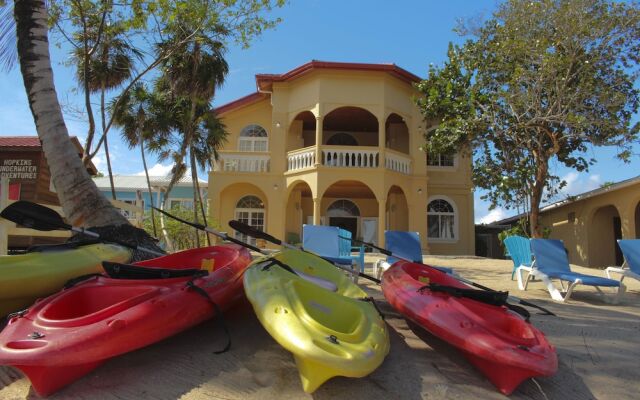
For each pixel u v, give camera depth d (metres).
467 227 21.70
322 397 3.43
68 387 3.34
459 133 14.09
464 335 3.81
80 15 11.05
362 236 21.62
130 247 5.48
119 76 14.16
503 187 14.10
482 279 10.28
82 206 6.25
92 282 4.12
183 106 15.90
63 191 6.26
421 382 3.77
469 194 21.84
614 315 6.42
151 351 4.04
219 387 3.50
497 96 13.35
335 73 19.08
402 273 5.58
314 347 3.14
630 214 16.42
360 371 3.12
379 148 18.98
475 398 3.56
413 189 20.38
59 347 3.08
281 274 4.46
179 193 25.69
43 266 4.50
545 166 13.48
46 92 6.30
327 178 18.66
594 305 7.24
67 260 4.81
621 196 16.77
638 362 4.45
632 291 9.06
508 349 3.55
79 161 6.43
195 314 4.01
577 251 19.52
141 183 27.75
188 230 15.73
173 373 3.66
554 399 3.65
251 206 21.39
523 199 14.83
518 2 12.90
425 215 20.27
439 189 21.73
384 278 5.79
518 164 14.36
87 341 3.18
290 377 3.72
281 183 20.02
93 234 5.21
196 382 3.56
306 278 5.12
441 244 21.58
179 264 5.64
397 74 19.45
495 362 3.57
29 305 4.48
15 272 4.22
